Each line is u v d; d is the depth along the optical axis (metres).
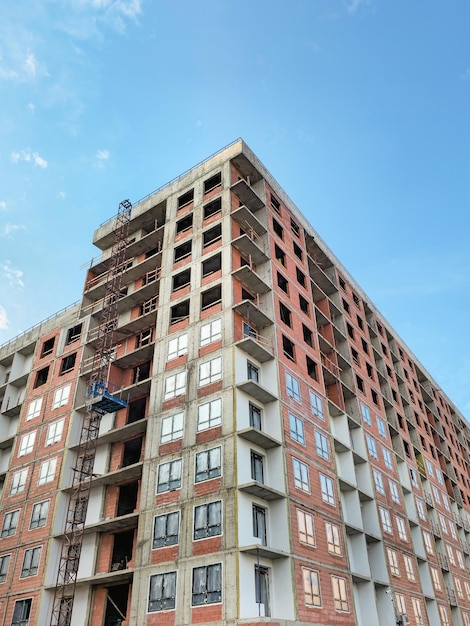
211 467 31.19
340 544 35.03
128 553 36.12
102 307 46.69
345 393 48.31
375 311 67.00
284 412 35.44
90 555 35.72
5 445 47.91
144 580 30.09
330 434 40.25
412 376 73.56
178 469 32.56
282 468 32.72
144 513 32.50
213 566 27.95
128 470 35.56
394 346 69.25
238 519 28.62
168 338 39.03
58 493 39.50
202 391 34.56
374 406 52.97
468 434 91.25
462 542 65.06
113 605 34.22
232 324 35.84
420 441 64.94
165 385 36.91
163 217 48.88
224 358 34.75
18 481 43.62
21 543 39.56
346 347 51.22
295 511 31.98
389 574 41.44
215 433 32.25
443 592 51.34
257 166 46.19
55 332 51.28
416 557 47.97
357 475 45.44
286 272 44.19
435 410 77.38
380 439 51.06
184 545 29.66
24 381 51.31
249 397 34.28
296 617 27.94
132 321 42.91
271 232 44.53
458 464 77.12
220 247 40.22
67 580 35.12
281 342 38.81
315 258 55.44
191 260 41.59
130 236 51.03
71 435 42.09
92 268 51.41
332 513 35.75
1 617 36.88
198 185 45.81
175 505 31.38
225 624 25.92
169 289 41.53
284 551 29.67
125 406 39.53
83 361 45.81
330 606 30.97
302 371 40.06
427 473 62.28
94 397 40.03
